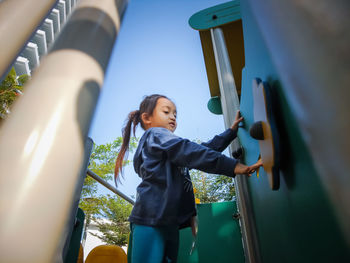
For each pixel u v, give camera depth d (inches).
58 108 12.9
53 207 10.8
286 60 12.3
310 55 10.2
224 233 68.8
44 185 10.8
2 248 9.2
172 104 58.5
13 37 16.8
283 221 24.0
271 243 30.5
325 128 9.2
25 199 10.2
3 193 10.2
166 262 36.9
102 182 63.9
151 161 42.8
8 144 11.4
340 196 8.8
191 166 36.2
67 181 11.8
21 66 476.1
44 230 10.2
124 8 23.6
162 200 38.7
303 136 11.2
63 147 12.1
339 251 12.7
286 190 21.5
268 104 20.7
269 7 14.8
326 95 9.1
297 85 11.2
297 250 20.4
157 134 44.4
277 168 20.5
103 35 18.1
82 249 67.9
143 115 58.3
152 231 37.2
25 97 13.4
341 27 9.0
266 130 21.3
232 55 91.0
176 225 39.8
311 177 15.2
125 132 62.0
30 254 9.5
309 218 16.6
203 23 84.6
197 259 66.9
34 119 12.3
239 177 50.7
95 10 19.3
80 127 13.3
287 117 18.2
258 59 26.2
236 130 47.1
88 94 14.5
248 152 40.7
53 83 13.8
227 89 61.8
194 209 42.3
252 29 27.5
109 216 480.1
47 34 627.5
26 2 18.2
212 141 45.1
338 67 8.7
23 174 10.6
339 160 8.6
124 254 79.3
